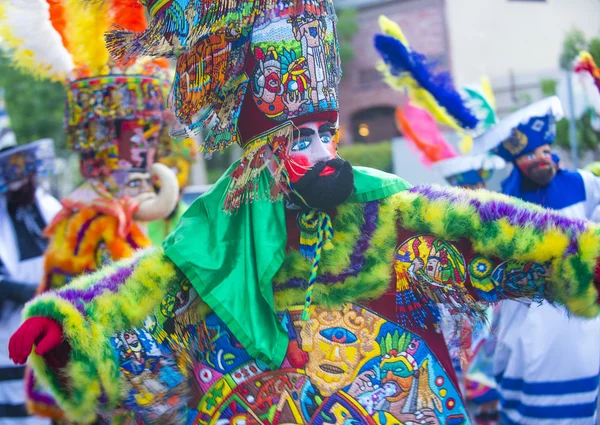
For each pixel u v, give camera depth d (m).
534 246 2.14
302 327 2.25
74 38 3.53
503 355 4.12
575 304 2.17
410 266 2.25
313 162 2.21
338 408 2.22
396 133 13.55
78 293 2.24
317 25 2.21
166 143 4.02
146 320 2.26
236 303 2.19
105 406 2.22
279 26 2.19
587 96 4.41
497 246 2.17
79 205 3.71
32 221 4.30
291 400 2.24
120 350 2.23
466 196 2.26
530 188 4.05
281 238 2.24
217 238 2.26
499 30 11.95
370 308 2.26
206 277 2.21
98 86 3.69
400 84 3.71
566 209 3.90
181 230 2.32
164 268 2.27
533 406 3.83
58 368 2.19
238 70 2.21
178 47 2.22
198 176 10.80
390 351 2.25
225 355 2.28
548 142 3.95
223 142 2.25
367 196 2.27
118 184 3.76
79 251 3.63
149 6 2.31
